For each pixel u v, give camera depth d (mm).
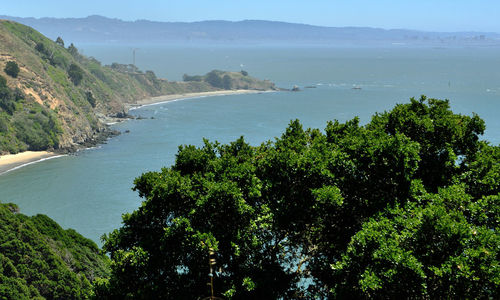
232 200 24000
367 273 19156
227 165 27750
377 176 24859
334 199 23531
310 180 25984
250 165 27641
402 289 18750
